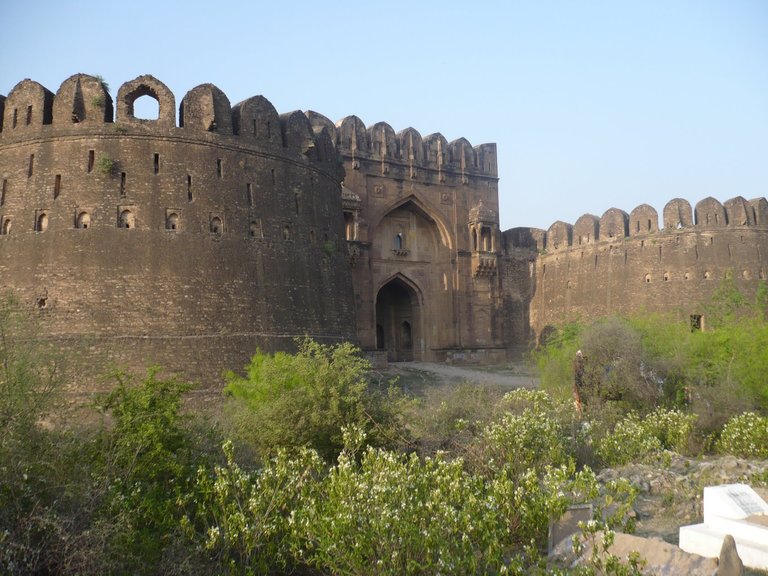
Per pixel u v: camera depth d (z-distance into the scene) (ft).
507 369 113.19
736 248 107.14
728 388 51.67
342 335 79.82
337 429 37.32
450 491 23.47
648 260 112.57
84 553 21.03
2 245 64.75
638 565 20.06
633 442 38.37
